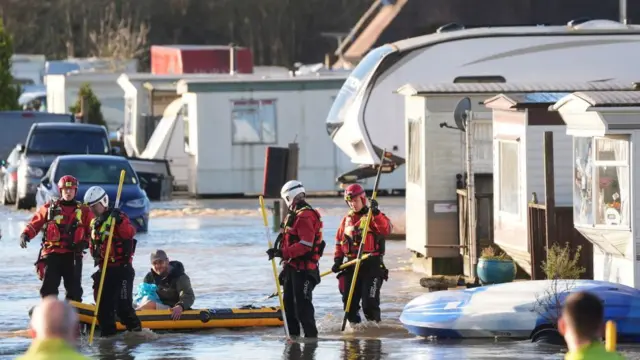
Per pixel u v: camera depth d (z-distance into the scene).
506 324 50.41
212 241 97.25
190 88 142.50
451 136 72.25
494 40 106.88
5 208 131.25
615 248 56.28
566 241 62.00
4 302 64.94
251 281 73.38
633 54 105.44
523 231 63.81
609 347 27.45
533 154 63.47
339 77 143.62
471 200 66.94
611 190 56.16
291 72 147.88
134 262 82.88
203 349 50.06
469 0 188.50
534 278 62.38
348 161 144.00
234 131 143.25
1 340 52.88
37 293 68.69
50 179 108.81
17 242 97.44
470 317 50.62
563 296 50.00
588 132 56.81
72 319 24.86
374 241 55.16
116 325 53.53
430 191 72.31
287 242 52.22
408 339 51.97
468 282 64.12
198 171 143.00
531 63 106.06
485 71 106.94
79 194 103.00
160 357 48.06
